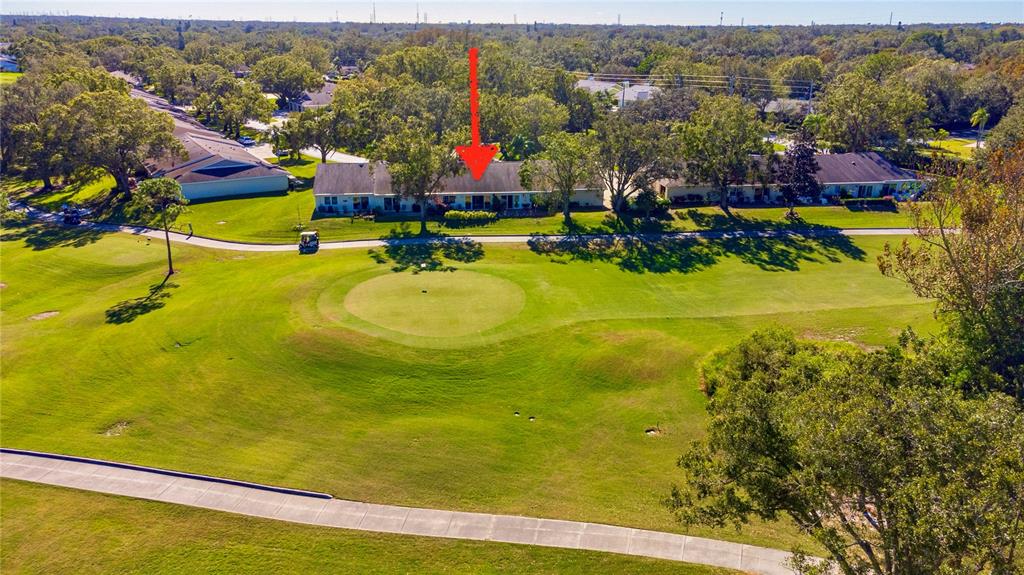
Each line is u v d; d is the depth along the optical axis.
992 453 16.38
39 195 81.62
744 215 76.38
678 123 85.94
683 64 150.38
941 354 31.23
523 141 97.06
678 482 29.86
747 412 21.45
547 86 121.56
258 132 127.00
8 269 56.50
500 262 60.62
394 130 96.44
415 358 39.97
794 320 47.84
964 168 40.88
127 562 24.70
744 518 21.45
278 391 36.91
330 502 28.36
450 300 48.81
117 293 52.12
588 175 71.56
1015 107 100.94
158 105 124.19
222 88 137.12
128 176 85.88
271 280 53.12
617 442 33.06
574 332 44.00
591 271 58.81
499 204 78.12
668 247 66.06
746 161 75.56
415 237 67.69
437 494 29.02
